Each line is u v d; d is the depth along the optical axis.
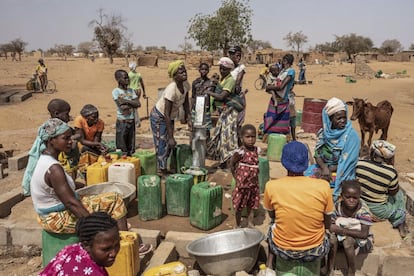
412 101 20.88
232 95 6.85
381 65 56.19
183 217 5.54
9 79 31.23
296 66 52.59
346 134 5.12
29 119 14.40
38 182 3.81
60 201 3.94
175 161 7.07
